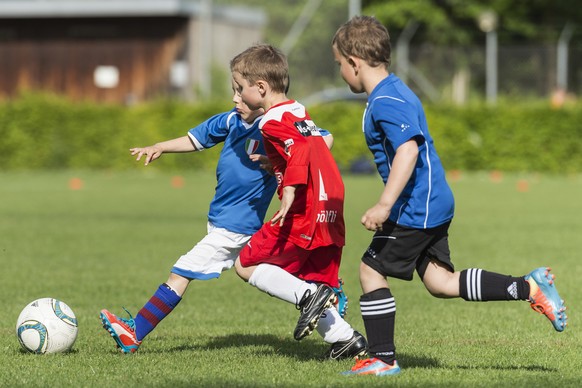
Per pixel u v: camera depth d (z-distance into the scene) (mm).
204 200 54688
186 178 73812
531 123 75500
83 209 49125
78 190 61906
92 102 80938
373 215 13633
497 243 35219
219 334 19094
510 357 16328
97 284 25891
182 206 50938
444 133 76562
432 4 102250
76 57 96438
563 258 31031
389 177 13742
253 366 15391
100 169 80688
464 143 76375
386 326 14422
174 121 79188
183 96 94500
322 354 16672
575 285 25469
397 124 13844
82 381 14180
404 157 13680
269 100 15648
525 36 104250
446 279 14609
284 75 15688
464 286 14461
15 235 37688
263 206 16609
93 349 17188
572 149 75125
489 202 53281
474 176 74438
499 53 80250
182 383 13984
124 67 96125
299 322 14820
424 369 15008
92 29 96938
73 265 29625
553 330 19406
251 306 22766
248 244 15805
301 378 14344
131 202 53281
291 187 14633
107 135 80188
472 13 102438
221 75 89312
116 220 43688
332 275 15742
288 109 15227
